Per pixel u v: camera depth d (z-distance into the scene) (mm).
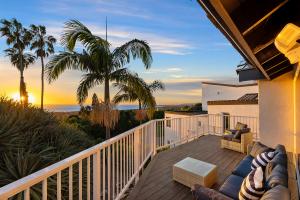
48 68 7641
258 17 1632
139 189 3768
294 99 5465
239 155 5977
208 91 17266
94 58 7648
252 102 9812
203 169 3883
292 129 5508
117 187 3117
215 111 11320
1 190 1190
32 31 22844
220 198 2102
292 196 2117
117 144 3148
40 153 3752
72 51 7656
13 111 4664
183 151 6352
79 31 7504
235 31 1706
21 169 3229
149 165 5004
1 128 3883
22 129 4383
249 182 2070
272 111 5773
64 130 5348
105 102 6184
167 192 3664
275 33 2191
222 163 5324
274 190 1702
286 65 4723
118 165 3162
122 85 8133
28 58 23375
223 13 1361
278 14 2020
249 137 6305
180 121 7750
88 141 5766
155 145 5965
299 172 2791
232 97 15758
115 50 8055
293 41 2025
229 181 3121
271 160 2758
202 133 9320
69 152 4449
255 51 2547
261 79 5699
